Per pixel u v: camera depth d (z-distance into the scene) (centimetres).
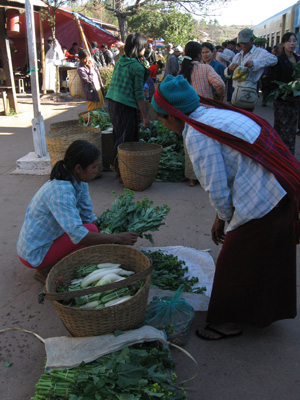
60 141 503
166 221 424
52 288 232
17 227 411
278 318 244
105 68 1230
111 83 520
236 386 218
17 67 1697
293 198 210
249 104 612
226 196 210
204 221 425
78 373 192
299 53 1142
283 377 224
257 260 222
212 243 376
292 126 574
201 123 204
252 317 238
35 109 589
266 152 204
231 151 206
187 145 209
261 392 214
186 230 403
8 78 1073
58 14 1761
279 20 1446
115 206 342
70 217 256
